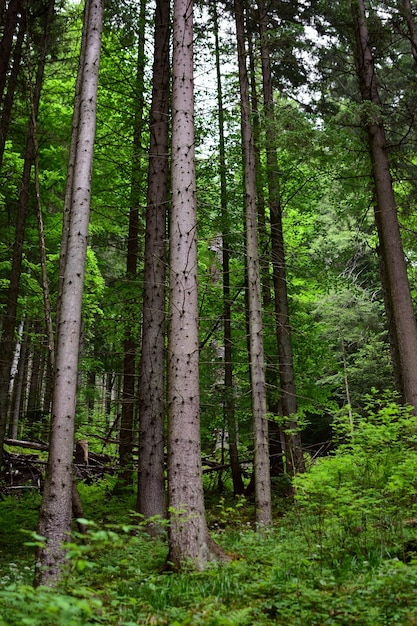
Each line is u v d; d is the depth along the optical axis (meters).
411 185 13.38
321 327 16.56
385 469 7.52
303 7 13.27
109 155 13.17
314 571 5.58
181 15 8.76
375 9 12.49
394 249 11.05
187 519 6.39
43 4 12.41
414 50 12.00
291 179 13.80
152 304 10.39
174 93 8.45
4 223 13.84
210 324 15.23
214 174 13.81
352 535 6.63
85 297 16.12
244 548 7.16
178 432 6.96
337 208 14.26
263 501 9.54
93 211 13.09
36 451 16.59
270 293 15.24
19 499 12.20
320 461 8.18
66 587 4.99
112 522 9.72
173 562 6.33
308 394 14.76
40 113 13.90
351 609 4.31
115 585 5.52
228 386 13.67
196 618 4.30
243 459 16.62
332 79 13.69
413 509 7.15
